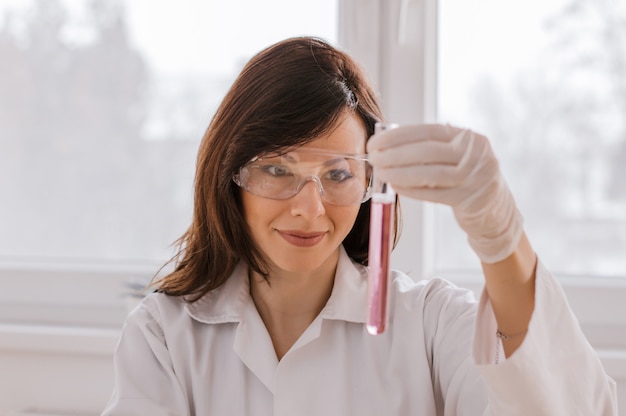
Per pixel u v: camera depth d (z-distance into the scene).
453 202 0.89
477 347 0.97
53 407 1.87
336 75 1.10
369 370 1.20
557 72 1.88
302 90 1.06
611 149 1.88
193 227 1.25
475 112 1.91
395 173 0.89
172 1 2.01
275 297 1.23
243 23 1.99
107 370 1.85
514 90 1.90
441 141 0.90
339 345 1.21
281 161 1.06
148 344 1.24
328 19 1.95
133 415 1.17
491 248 0.92
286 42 1.14
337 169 1.06
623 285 1.86
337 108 1.07
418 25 1.86
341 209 1.07
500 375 0.94
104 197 2.06
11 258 2.09
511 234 0.92
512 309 0.97
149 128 2.03
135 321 1.26
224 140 1.12
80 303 2.02
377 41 1.87
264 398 1.19
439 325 1.21
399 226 1.35
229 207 1.15
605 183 1.89
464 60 1.91
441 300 1.24
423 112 1.87
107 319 2.01
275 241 1.08
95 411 1.86
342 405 1.17
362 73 1.16
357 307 1.21
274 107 1.06
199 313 1.25
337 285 1.23
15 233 2.08
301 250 1.07
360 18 1.87
